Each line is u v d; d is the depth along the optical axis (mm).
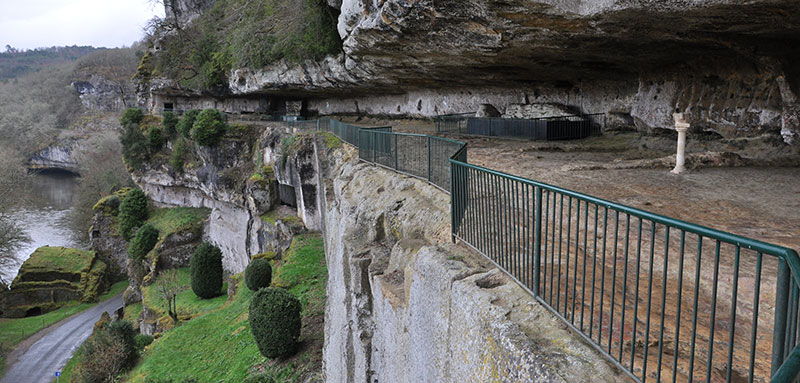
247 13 39625
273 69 36219
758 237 5344
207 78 49156
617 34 9828
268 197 32469
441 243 7004
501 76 19328
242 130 40125
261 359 15891
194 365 18031
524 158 13250
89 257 47906
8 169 41562
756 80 11172
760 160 10516
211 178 40062
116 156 61969
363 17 13219
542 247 5566
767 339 3564
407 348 6711
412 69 19531
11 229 40000
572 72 16766
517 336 3873
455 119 24078
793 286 2115
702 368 3393
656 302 4180
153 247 41250
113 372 20172
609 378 3285
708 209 6754
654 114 14469
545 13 8938
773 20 7691
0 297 40562
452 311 5094
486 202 5551
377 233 9844
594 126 18953
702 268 4512
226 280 40156
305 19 27188
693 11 7496
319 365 14484
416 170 10547
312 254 23547
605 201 3342
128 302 38719
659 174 9781
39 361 31047
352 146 18750
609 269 4859
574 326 3742
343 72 27219
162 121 50250
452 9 10203
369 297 9086
